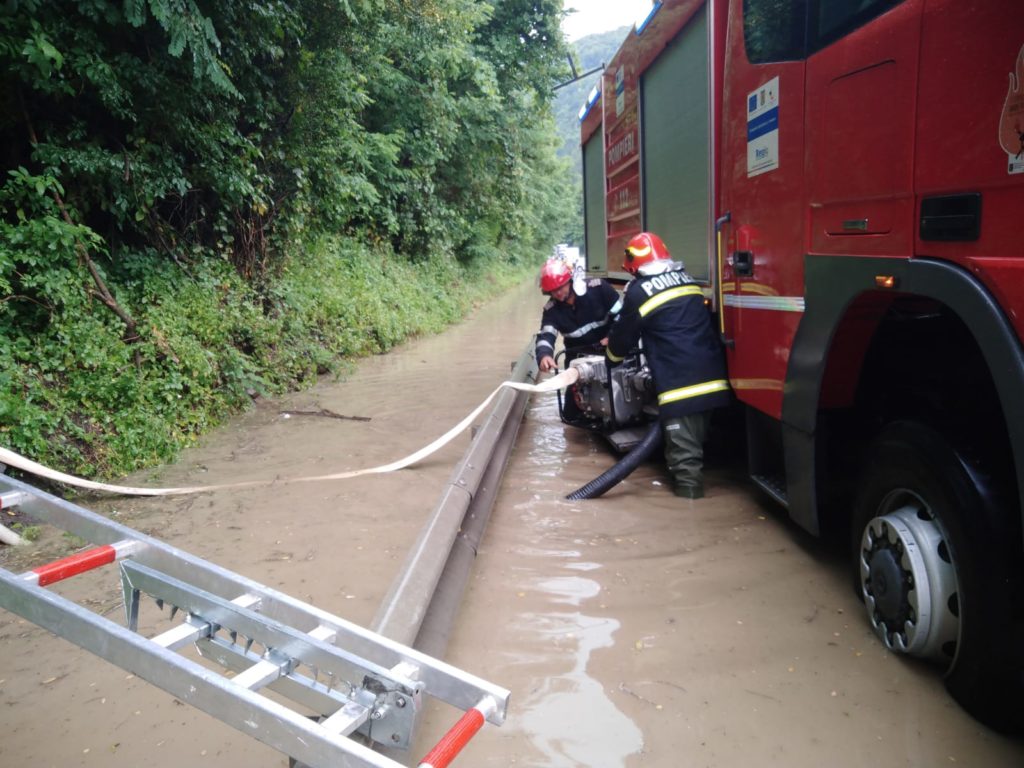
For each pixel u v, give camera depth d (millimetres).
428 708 2736
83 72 6258
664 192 5762
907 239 2617
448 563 3676
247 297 8977
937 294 2445
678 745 2480
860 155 2896
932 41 2445
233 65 8195
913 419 2824
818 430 3459
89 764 2422
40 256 5906
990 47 2189
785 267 3613
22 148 6801
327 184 11539
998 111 2162
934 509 2625
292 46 9344
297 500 4934
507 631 3236
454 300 18594
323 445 6316
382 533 4352
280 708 1602
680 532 4305
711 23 4477
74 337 5871
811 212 3324
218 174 8055
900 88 2625
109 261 7227
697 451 4797
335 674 1854
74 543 4234
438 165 20250
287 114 9891
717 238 4492
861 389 3637
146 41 7000
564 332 6363
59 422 5375
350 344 10766
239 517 4629
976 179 2260
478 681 1817
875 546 3023
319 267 11641
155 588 2268
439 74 16375
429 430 6793
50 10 6133
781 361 3723
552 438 6566
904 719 2578
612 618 3336
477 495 4684
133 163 6805
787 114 3527
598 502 4855
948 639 2674
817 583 3609
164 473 5566
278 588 3629
